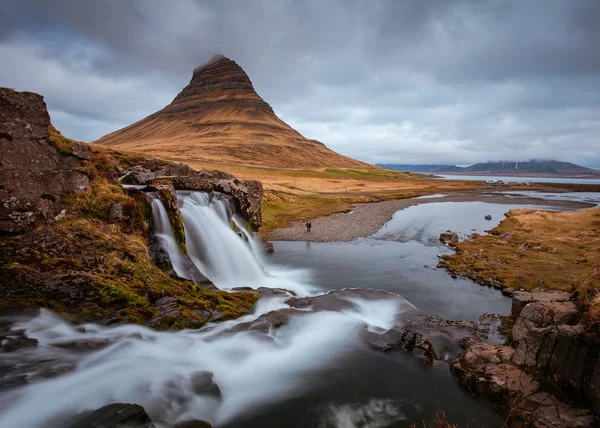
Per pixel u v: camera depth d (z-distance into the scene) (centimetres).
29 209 1248
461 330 1420
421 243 3522
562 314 1081
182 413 826
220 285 1988
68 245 1235
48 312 1005
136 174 2158
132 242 1427
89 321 1043
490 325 1498
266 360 1138
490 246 3144
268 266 2680
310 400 993
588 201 8600
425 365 1166
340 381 1080
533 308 1159
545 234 3538
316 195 8181
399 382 1084
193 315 1230
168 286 1339
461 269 2462
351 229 4234
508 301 1898
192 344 1103
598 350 873
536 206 7362
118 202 1505
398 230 4241
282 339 1256
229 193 2805
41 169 1316
